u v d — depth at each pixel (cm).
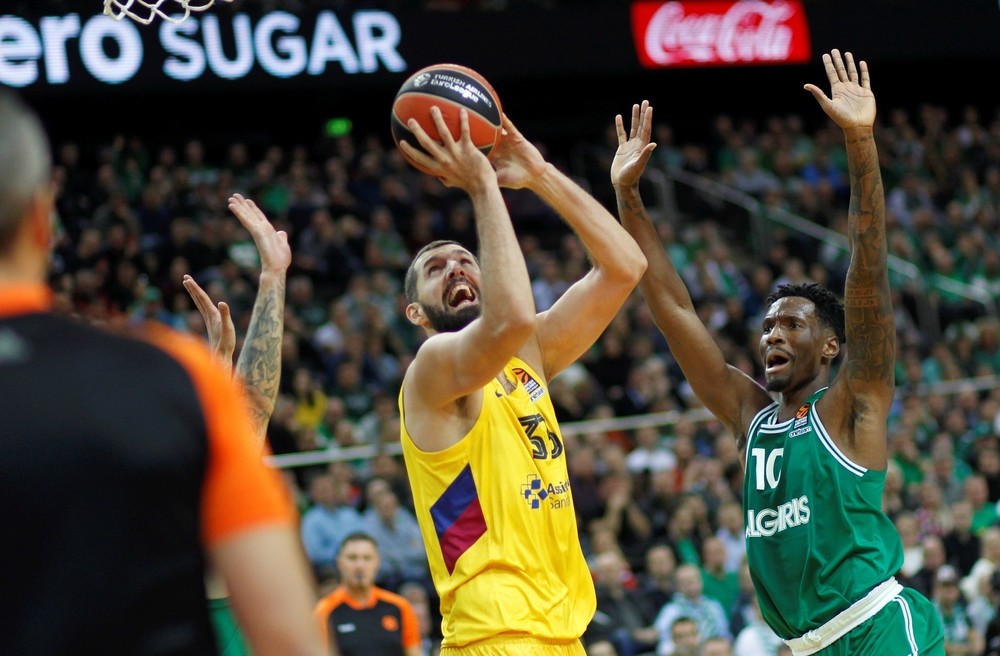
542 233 1769
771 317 456
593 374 1372
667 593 969
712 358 469
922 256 1745
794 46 1883
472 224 1670
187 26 1614
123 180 1581
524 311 329
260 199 1595
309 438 1113
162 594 169
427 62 1728
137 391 173
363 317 1413
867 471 428
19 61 1537
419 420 384
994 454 1211
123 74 1578
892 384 430
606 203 1853
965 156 2027
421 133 333
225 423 178
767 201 1809
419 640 771
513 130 411
